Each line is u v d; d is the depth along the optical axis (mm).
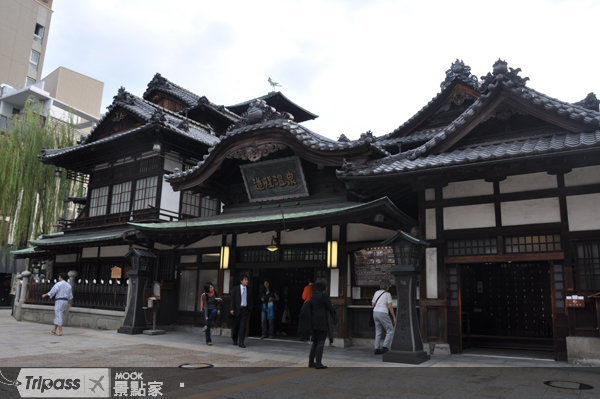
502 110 10133
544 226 9188
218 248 14391
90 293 16078
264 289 14211
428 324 10070
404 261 8930
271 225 11000
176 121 19594
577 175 9109
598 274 8531
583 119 9008
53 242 18469
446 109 16297
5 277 33406
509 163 8992
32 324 16594
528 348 11672
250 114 13023
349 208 9750
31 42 50375
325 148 11281
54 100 38750
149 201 17656
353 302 11695
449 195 10430
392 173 10023
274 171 13289
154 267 16031
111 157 19469
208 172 13633
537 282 14141
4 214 22406
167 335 13102
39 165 23109
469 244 10086
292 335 13969
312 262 12312
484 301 14727
